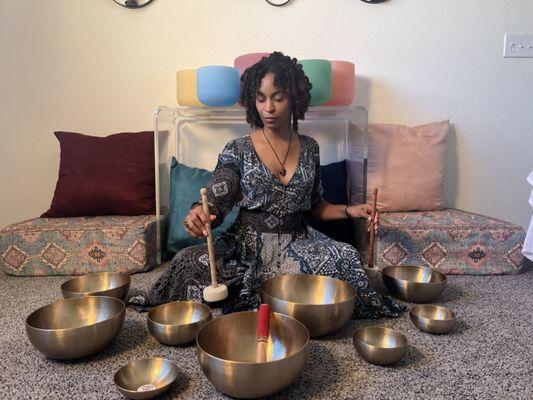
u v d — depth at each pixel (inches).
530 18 75.8
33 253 64.4
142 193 72.4
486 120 77.9
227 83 65.4
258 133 53.2
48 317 43.3
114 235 64.2
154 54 75.8
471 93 77.1
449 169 78.9
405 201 72.7
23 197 78.4
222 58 75.7
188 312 46.4
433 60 76.2
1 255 64.7
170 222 70.5
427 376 36.8
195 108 76.2
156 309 45.3
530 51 76.2
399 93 76.7
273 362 31.3
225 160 51.6
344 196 71.1
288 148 52.2
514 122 78.0
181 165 74.4
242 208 51.7
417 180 72.7
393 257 63.6
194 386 35.5
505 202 80.0
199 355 33.6
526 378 36.4
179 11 74.7
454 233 63.1
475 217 68.8
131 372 36.2
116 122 77.4
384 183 72.7
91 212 71.5
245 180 50.6
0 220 78.4
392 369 37.9
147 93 76.6
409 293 52.2
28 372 37.9
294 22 74.8
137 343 43.0
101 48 75.7
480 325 46.8
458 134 78.0
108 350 41.6
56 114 76.9
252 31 75.0
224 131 77.5
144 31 75.2
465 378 36.4
